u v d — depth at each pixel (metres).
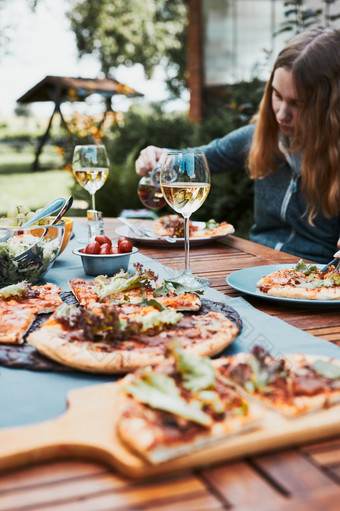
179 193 1.77
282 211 3.15
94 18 21.09
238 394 0.88
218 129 6.74
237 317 1.41
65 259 2.27
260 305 1.64
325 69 2.63
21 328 1.30
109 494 0.73
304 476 0.76
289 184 3.14
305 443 0.84
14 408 0.99
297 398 0.88
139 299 1.48
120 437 0.83
